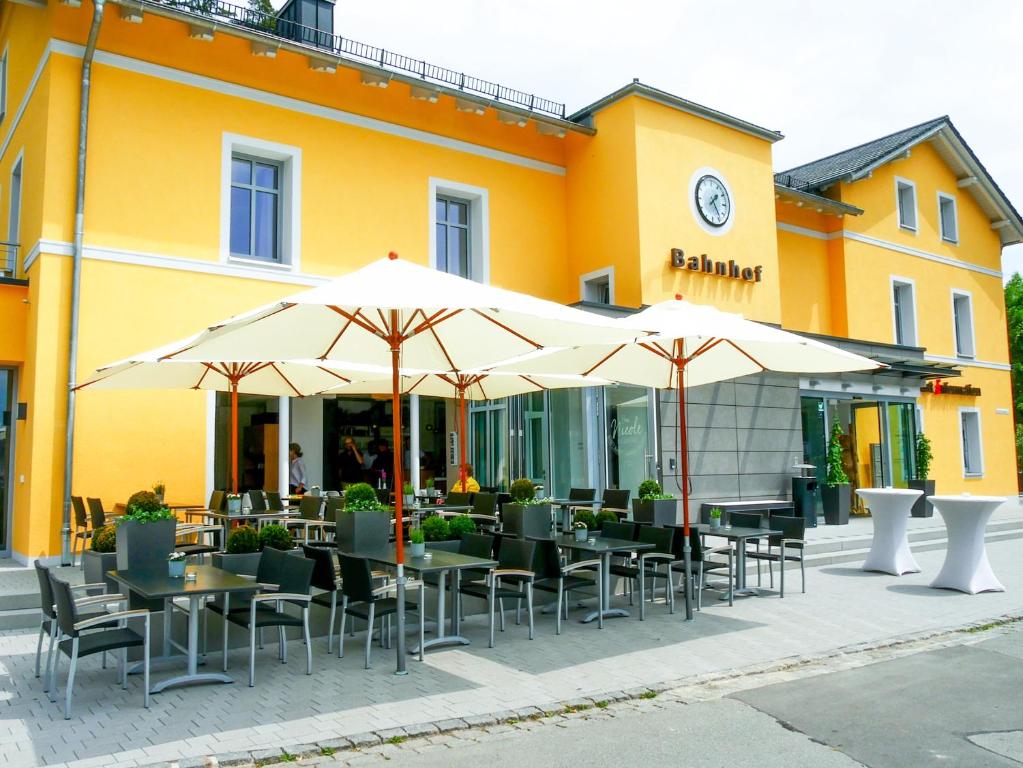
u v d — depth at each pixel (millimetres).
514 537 9375
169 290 11672
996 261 25172
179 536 10562
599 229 15898
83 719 5273
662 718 5465
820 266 20625
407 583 6852
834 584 10633
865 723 5324
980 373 23906
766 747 4879
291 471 13891
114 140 11398
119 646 5492
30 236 11414
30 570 9859
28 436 10719
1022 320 34625
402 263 6664
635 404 14680
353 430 16109
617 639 7660
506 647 7348
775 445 16391
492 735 5148
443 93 14148
